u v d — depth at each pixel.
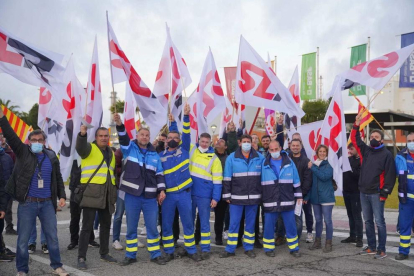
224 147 7.71
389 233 8.80
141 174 6.04
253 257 6.55
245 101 8.59
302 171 7.27
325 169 7.04
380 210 6.53
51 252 5.29
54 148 8.90
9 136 4.97
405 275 5.51
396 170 6.60
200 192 6.57
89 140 7.20
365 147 6.80
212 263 6.17
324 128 7.71
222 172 6.92
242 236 7.47
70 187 7.07
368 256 6.63
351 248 7.29
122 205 7.23
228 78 11.14
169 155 6.43
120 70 6.91
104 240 6.18
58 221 10.48
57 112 8.36
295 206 6.76
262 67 8.62
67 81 8.31
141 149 6.20
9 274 5.50
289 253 6.88
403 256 6.40
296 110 8.71
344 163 7.28
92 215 5.86
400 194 6.43
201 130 8.75
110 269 5.76
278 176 6.66
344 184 7.61
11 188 5.11
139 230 9.34
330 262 6.23
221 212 7.49
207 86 9.11
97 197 5.79
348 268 5.87
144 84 7.22
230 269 5.81
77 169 7.06
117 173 7.18
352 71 7.88
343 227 9.71
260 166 6.72
